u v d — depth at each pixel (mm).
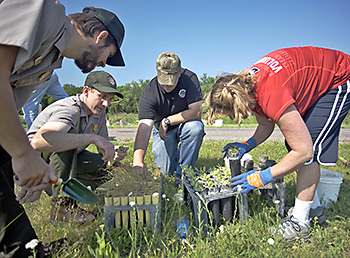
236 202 2426
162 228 2494
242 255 2092
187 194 2982
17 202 1662
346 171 4367
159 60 3127
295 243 2262
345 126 17859
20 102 1734
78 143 2252
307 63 2312
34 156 1451
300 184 2379
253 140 2980
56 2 1454
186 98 3570
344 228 2512
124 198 2293
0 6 1251
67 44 1602
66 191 1954
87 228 2314
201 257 1945
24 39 1255
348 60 2475
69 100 2520
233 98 2127
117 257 1809
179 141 4000
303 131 2090
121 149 2906
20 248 1629
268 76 2230
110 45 1729
